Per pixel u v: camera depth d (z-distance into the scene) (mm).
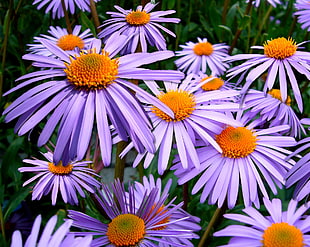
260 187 253
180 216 264
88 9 385
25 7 459
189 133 252
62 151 216
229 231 236
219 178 254
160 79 229
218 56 415
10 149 368
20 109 224
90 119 222
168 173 331
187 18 566
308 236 234
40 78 231
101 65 229
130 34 303
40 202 379
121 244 241
